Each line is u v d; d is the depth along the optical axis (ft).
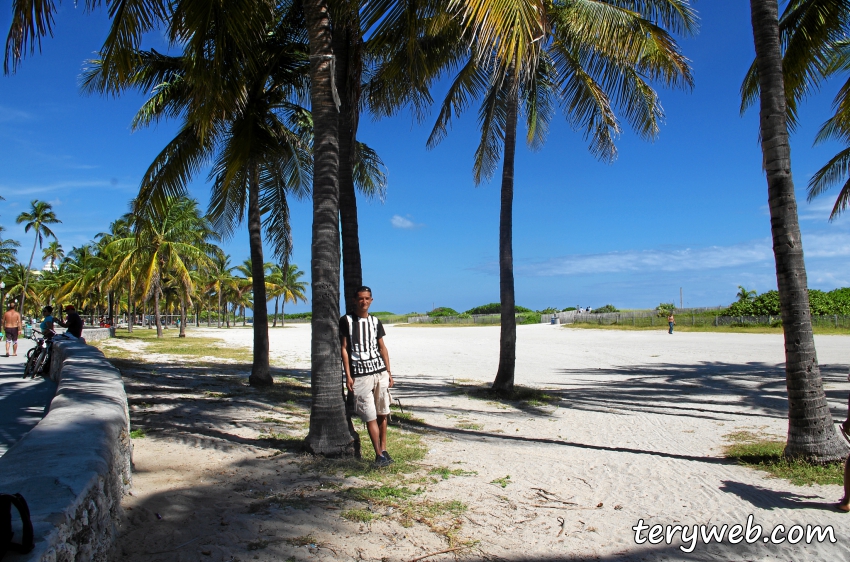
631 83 34.55
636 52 29.30
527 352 79.61
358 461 18.53
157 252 101.76
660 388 42.98
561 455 21.63
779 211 19.47
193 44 19.97
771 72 19.57
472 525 13.52
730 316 138.10
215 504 14.11
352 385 18.19
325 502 14.47
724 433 26.43
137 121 37.47
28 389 31.53
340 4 21.12
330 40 19.53
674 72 30.96
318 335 19.22
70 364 21.86
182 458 18.62
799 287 19.35
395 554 11.71
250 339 127.03
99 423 11.59
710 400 36.96
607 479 18.03
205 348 86.84
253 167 38.63
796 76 31.35
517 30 14.34
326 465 17.79
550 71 40.45
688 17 30.48
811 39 30.07
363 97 33.58
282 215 44.06
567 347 88.79
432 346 95.96
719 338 104.06
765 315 132.05
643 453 22.12
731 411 32.71
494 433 26.14
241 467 17.60
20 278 212.43
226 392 35.81
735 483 17.51
